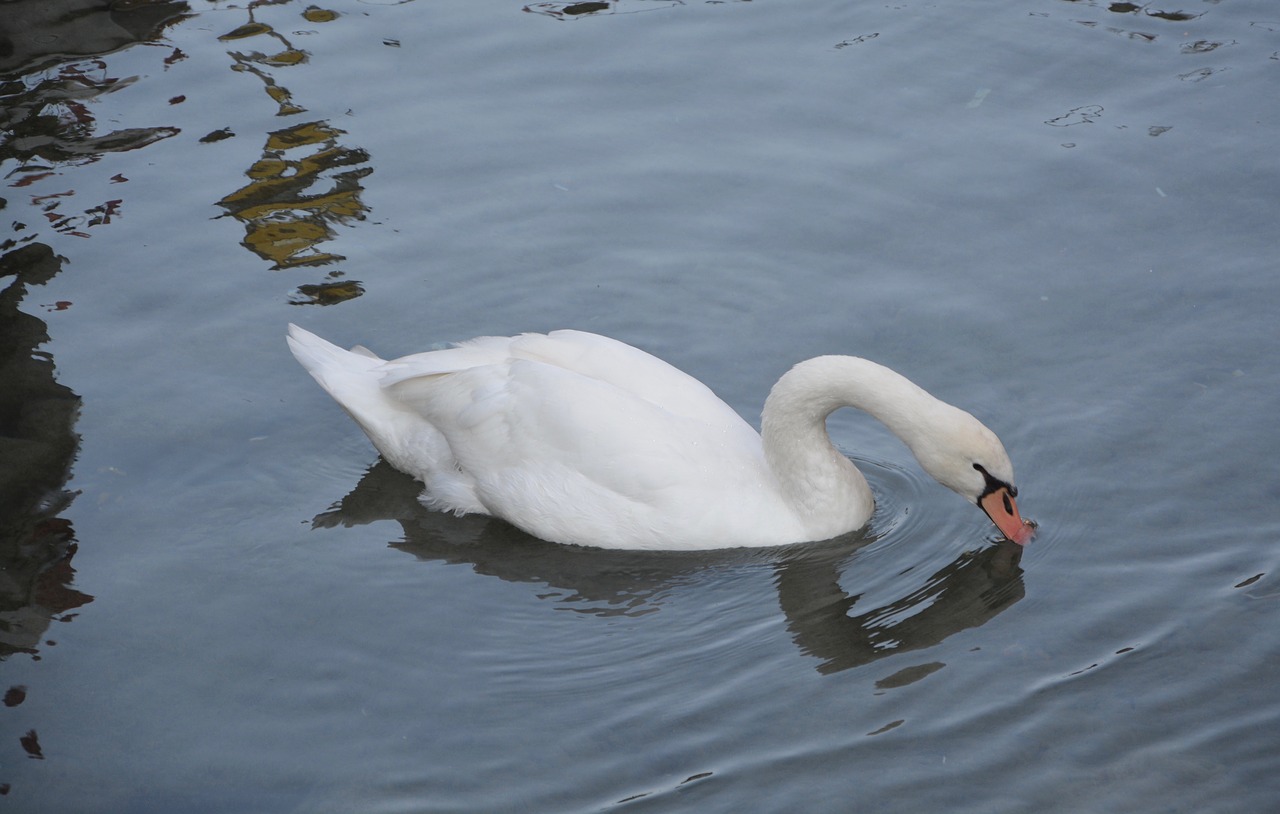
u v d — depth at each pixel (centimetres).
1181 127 1376
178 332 1165
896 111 1424
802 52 1523
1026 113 1413
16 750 804
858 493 981
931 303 1188
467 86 1473
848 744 801
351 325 1177
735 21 1582
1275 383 1063
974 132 1388
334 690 851
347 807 768
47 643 881
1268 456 999
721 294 1217
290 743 812
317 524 998
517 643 891
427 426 1028
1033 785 767
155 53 1527
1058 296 1183
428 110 1436
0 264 1223
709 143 1389
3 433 1056
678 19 1587
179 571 946
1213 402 1054
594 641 891
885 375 944
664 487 962
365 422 1036
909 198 1308
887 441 1086
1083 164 1335
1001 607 903
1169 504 972
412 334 1173
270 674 862
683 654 879
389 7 1616
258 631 898
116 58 1519
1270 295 1155
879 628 895
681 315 1198
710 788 773
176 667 866
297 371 1138
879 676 852
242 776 789
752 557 969
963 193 1309
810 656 873
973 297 1191
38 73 1490
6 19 1570
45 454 1040
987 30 1551
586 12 1605
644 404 980
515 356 1016
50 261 1230
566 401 974
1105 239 1241
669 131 1407
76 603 914
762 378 1130
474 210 1309
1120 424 1045
